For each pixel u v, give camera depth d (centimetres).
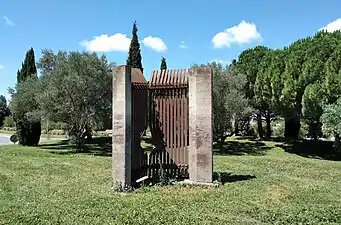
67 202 1022
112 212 909
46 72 3331
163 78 1437
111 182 1349
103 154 2739
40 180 1409
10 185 1296
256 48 4116
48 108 2850
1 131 7019
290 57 2934
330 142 3428
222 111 2942
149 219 845
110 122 3112
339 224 838
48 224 802
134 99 1352
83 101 2859
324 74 2569
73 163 1998
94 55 2953
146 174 1427
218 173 1595
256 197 1111
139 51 4669
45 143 3975
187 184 1299
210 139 1322
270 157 2538
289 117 3259
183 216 875
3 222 814
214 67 3019
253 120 4503
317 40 2944
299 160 2378
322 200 1091
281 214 909
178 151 1412
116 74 1268
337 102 2330
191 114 1353
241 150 3042
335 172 1834
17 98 3369
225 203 1029
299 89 2745
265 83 3178
